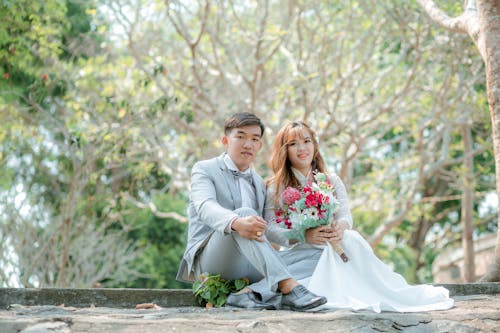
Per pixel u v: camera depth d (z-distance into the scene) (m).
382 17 10.04
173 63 10.80
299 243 4.11
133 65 10.57
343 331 3.02
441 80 11.04
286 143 4.33
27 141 10.94
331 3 10.03
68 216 9.43
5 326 2.80
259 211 4.18
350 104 10.85
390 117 11.25
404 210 11.11
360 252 3.93
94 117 10.44
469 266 11.98
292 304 3.54
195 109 10.27
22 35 9.70
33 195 11.12
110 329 2.89
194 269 4.09
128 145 9.89
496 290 4.58
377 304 3.50
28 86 10.21
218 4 9.57
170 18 9.05
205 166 4.10
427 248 19.47
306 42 10.64
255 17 10.50
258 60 9.25
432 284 4.56
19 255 9.12
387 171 12.11
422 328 3.14
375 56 11.02
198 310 3.61
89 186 10.35
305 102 9.30
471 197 12.16
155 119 9.57
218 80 10.84
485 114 10.73
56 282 9.39
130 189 10.77
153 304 3.86
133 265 14.73
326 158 12.18
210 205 3.78
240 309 3.62
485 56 5.39
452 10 9.12
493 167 14.23
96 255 10.32
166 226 15.31
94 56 11.18
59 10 9.93
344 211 4.28
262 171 10.38
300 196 4.00
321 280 3.78
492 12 5.38
